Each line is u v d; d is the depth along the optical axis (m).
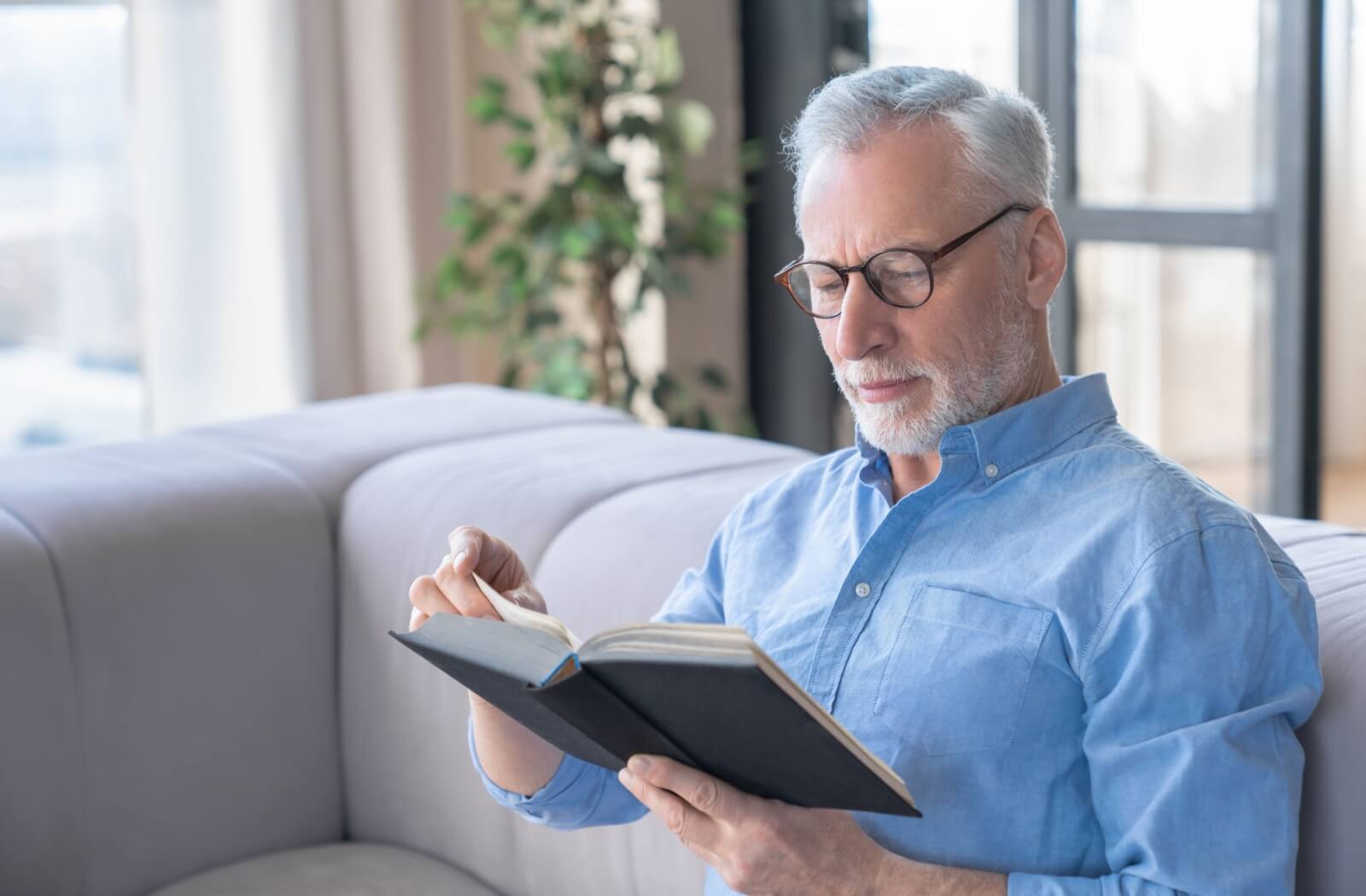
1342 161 3.85
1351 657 1.53
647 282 4.84
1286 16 3.80
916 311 1.55
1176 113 4.12
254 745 2.56
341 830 2.68
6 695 2.30
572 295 5.43
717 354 5.43
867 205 1.55
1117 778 1.41
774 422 5.49
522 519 2.43
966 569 1.57
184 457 2.75
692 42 5.20
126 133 4.64
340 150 4.81
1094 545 1.49
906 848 1.52
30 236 4.56
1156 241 4.20
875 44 4.94
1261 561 1.43
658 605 2.15
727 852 1.35
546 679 1.29
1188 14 4.05
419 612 1.67
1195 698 1.39
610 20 4.82
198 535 2.53
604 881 2.20
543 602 1.74
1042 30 4.36
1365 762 1.46
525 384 5.49
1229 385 4.14
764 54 5.28
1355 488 4.00
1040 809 1.48
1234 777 1.37
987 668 1.50
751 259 5.46
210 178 4.64
